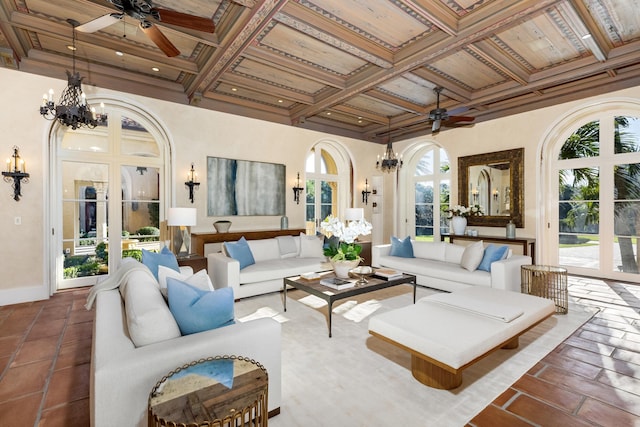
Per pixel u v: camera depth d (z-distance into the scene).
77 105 3.66
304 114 6.04
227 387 1.25
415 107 5.78
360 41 3.57
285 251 4.90
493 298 2.70
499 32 3.22
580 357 2.39
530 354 2.44
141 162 4.97
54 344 2.70
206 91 4.91
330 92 5.20
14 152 3.85
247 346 1.64
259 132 6.00
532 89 4.70
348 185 7.59
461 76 4.59
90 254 4.65
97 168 4.68
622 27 3.38
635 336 2.77
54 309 3.63
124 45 3.85
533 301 2.62
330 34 3.33
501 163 5.74
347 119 6.83
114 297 2.11
